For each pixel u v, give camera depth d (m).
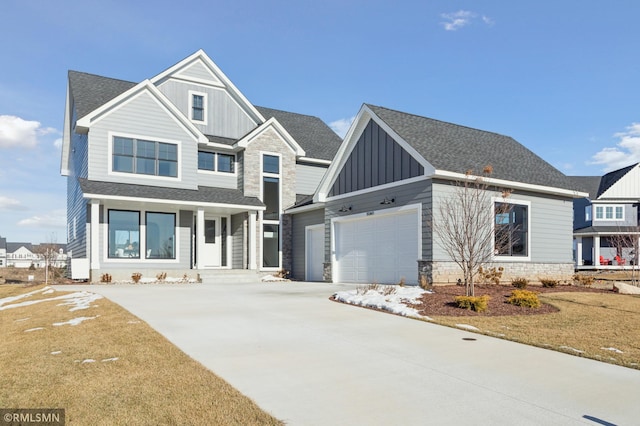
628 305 11.81
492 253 15.84
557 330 8.83
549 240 18.50
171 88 23.08
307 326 9.12
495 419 4.59
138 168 20.36
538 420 4.59
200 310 10.99
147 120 20.67
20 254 91.25
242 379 5.73
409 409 4.82
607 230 35.53
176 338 7.91
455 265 15.41
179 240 21.42
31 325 9.43
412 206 16.03
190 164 21.70
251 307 11.56
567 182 19.33
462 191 15.10
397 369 6.25
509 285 16.02
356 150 19.00
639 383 5.78
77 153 22.91
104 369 6.03
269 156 24.05
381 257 17.69
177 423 4.39
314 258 22.56
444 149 16.86
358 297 12.43
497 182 16.16
